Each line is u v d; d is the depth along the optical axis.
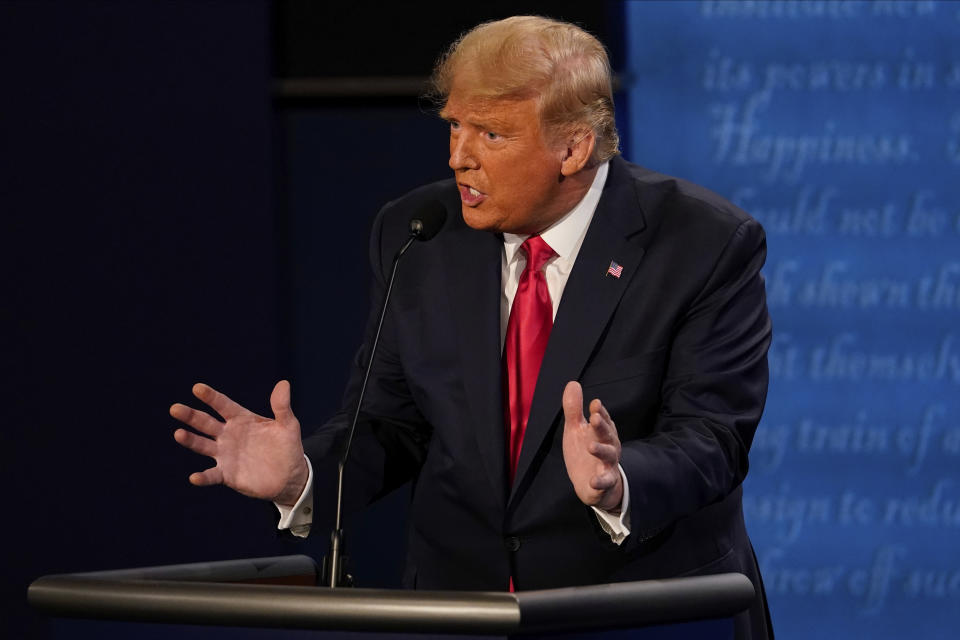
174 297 13.03
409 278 6.91
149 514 12.87
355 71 13.50
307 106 13.70
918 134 12.91
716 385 6.25
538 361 6.43
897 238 12.91
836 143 12.94
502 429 6.33
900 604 12.88
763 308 6.66
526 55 6.10
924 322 12.91
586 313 6.32
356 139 13.73
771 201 12.99
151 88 13.01
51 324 12.80
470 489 6.38
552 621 4.41
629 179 6.75
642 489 5.42
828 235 12.95
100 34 12.91
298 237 13.75
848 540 12.93
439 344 6.64
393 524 13.60
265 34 13.17
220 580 5.52
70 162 12.86
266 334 13.16
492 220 6.34
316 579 5.85
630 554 6.16
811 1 12.91
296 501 5.83
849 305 12.95
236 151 13.13
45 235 12.80
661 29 13.00
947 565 12.85
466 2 13.46
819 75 12.91
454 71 6.26
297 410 13.69
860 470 12.93
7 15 12.73
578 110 6.19
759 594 6.74
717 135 13.00
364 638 4.46
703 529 6.37
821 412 12.96
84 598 4.86
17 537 12.71
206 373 13.05
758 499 12.99
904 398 12.92
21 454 12.73
